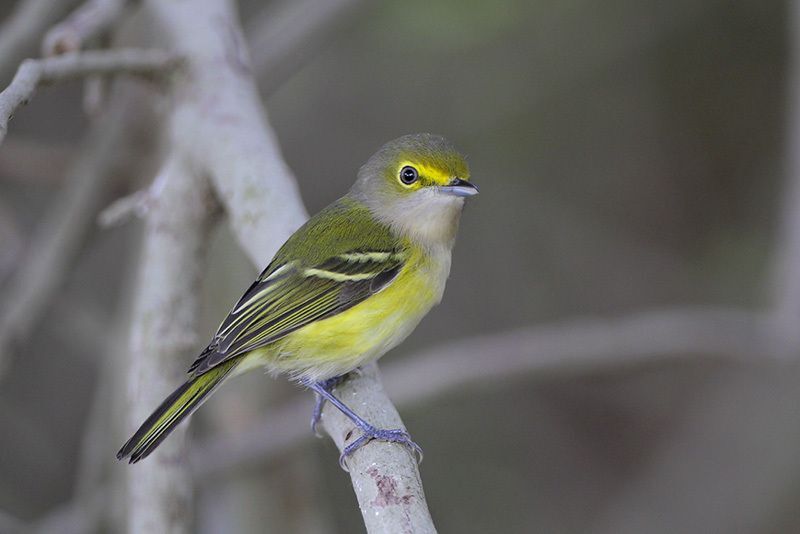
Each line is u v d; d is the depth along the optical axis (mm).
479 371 11125
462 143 14484
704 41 14289
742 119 14398
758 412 13258
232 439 10734
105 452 11227
